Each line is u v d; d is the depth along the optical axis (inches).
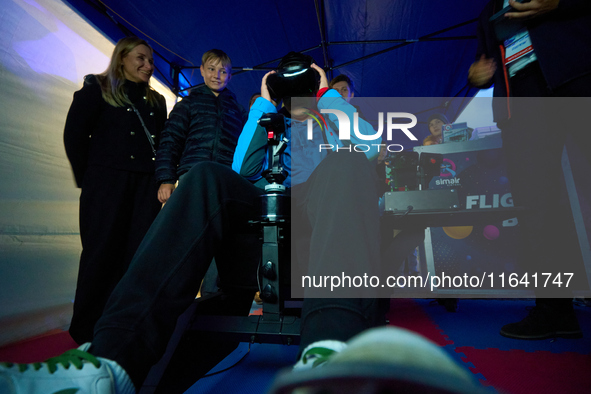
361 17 137.9
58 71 88.3
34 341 67.1
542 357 45.4
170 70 154.7
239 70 166.9
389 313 87.1
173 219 26.8
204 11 128.3
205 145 65.6
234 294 42.9
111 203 56.6
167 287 24.1
